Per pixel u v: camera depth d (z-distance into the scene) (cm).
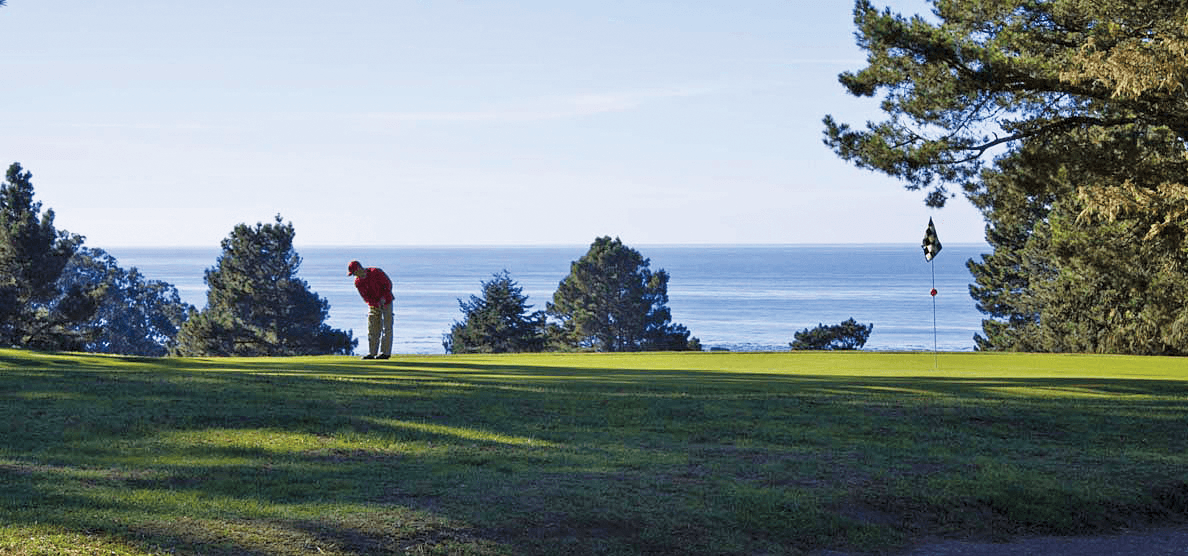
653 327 9281
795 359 2417
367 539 729
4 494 769
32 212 6269
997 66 2155
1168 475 1045
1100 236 3494
